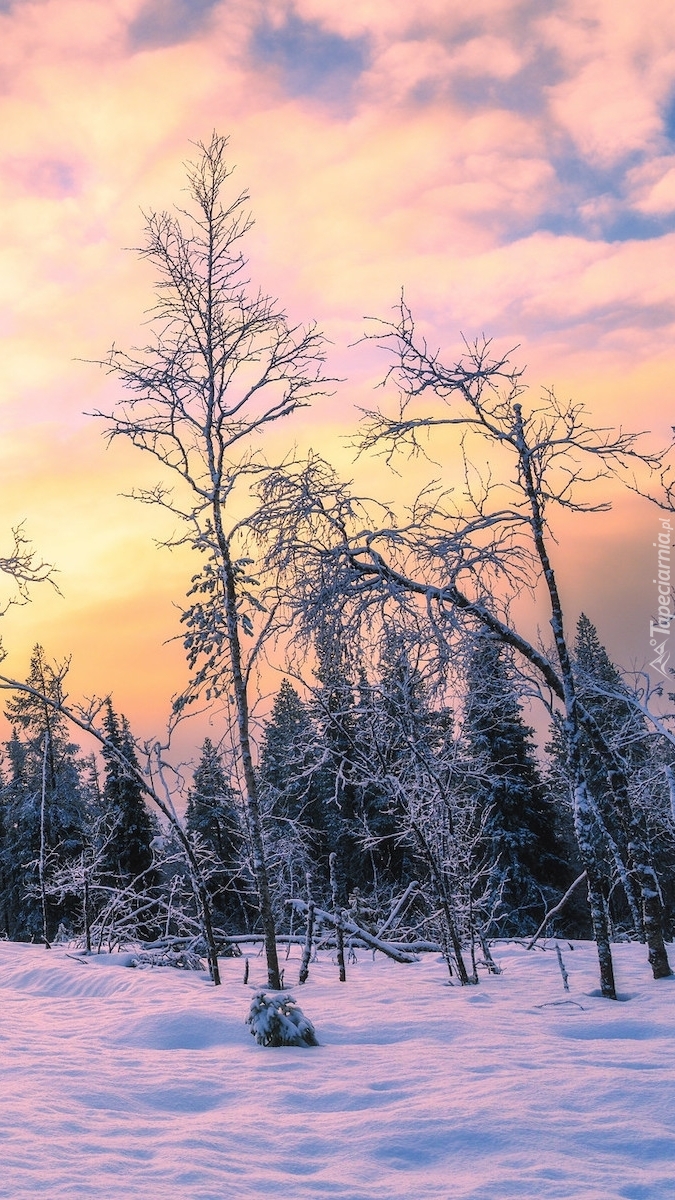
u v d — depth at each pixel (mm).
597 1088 7164
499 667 13758
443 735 14773
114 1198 4945
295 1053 9156
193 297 13125
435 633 12445
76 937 21219
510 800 28031
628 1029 9820
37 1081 7676
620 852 17078
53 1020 11547
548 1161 5711
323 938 19125
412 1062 8453
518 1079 7535
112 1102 7195
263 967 17500
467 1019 10508
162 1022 10484
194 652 13352
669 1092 6984
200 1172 5473
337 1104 7262
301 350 13031
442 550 12828
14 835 38562
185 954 17812
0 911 40469
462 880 16531
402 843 17453
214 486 12852
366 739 15445
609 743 14484
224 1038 9984
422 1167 5820
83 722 15633
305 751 15680
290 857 16734
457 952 14523
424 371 13172
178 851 16578
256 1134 6441
